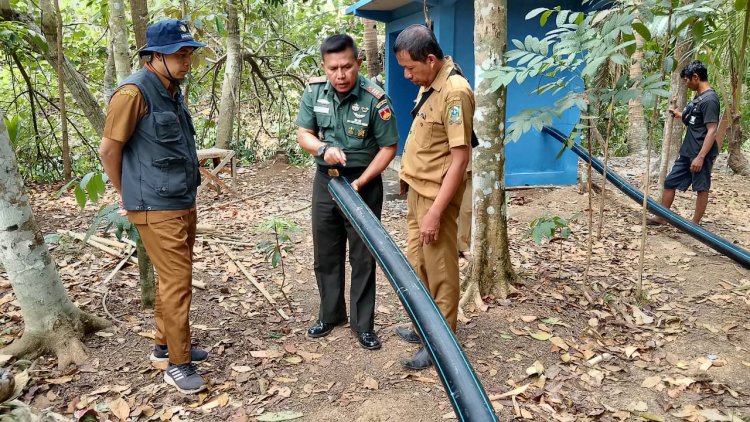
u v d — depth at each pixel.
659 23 3.33
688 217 6.06
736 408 2.65
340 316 3.32
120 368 2.90
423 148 2.79
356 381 2.83
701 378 2.89
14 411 2.01
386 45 7.71
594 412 2.60
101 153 2.52
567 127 6.77
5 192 2.76
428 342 1.67
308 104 3.00
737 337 3.36
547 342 3.25
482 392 1.52
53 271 3.01
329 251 3.17
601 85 3.80
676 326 3.51
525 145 6.81
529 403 2.67
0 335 3.20
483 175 3.72
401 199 6.61
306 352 3.10
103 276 4.16
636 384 2.87
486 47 3.53
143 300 3.58
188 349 2.74
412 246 3.07
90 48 8.40
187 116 2.75
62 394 2.66
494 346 3.20
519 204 6.35
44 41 5.13
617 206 6.33
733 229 5.70
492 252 3.82
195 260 4.55
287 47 9.95
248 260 4.59
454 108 2.56
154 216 2.56
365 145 2.95
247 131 10.32
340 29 9.73
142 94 2.46
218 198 6.93
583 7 6.35
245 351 3.11
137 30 4.66
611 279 4.27
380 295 3.94
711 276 4.34
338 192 2.61
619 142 11.13
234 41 8.02
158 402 2.61
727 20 4.96
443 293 2.87
